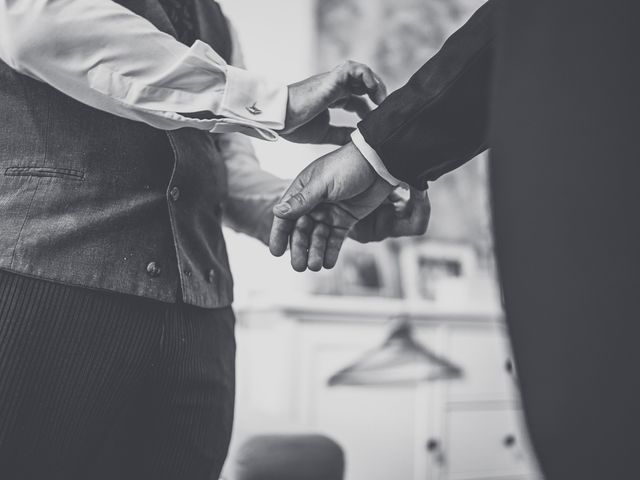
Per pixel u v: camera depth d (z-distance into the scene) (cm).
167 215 88
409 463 289
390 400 287
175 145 90
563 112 46
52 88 82
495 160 51
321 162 92
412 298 344
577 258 45
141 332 83
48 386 78
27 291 76
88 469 86
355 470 278
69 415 80
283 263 319
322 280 326
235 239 313
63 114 82
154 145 88
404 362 254
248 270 314
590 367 44
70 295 78
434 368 255
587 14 46
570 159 46
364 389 282
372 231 106
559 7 47
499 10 53
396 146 89
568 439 45
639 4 44
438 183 360
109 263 81
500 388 312
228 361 101
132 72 80
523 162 48
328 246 98
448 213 360
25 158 80
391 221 105
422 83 88
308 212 93
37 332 77
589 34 45
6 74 81
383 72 357
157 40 81
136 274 83
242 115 85
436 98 87
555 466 46
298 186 93
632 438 42
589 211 44
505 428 310
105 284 80
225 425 99
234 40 115
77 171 81
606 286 43
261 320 287
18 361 76
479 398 306
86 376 80
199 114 85
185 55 81
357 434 280
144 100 81
